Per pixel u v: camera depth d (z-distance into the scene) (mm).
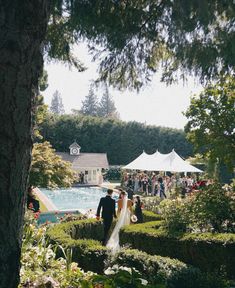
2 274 2236
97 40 4473
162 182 25344
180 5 4066
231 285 6883
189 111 14602
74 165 44750
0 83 2172
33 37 2262
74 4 4020
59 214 18641
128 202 12727
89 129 53594
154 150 54281
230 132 14172
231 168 14484
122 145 54031
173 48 4438
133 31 4422
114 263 6996
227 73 4516
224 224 9984
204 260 8125
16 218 2297
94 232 12031
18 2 2186
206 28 4184
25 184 2354
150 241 9117
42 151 13852
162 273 6242
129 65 4812
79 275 5082
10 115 2201
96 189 38875
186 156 54156
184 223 9664
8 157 2215
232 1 4145
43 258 5469
